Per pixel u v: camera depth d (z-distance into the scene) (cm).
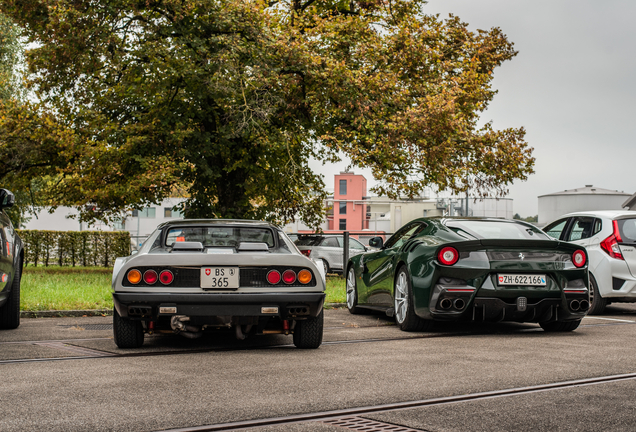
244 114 1716
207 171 1861
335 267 2050
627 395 381
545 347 590
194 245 553
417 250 722
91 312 905
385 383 415
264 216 2148
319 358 521
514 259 676
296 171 2098
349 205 7556
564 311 686
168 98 1841
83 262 2292
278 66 1769
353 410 341
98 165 1708
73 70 1784
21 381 415
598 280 959
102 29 1688
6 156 1856
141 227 4941
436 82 1916
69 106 1914
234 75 1691
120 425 307
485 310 669
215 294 525
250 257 536
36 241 2284
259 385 406
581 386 408
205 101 1880
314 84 1766
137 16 1727
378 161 1800
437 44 1941
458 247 675
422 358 522
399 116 1769
